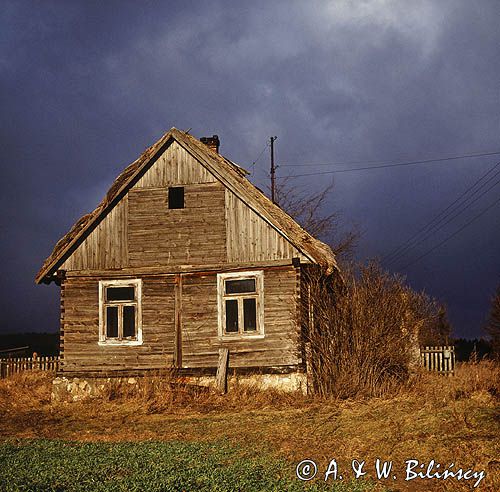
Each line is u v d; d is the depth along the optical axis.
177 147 23.44
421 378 21.33
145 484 10.33
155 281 22.95
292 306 21.78
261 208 22.20
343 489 10.20
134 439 15.82
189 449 13.38
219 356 21.91
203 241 22.80
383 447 12.81
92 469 11.53
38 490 10.00
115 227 23.42
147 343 22.69
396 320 20.59
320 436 14.51
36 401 22.48
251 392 21.20
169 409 20.22
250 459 12.40
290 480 10.76
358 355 20.17
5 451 13.45
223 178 22.67
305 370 21.38
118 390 22.31
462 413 14.38
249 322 22.20
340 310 20.73
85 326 23.14
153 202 23.31
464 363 28.64
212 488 10.13
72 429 17.86
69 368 22.97
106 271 23.23
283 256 22.09
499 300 33.91
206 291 22.58
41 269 23.44
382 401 18.31
